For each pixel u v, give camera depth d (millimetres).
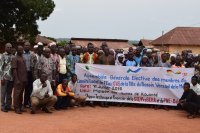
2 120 10984
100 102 14547
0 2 39562
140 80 14188
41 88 12164
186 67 14727
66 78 13773
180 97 13898
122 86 14266
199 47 45625
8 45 12141
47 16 43031
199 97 12500
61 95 13039
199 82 13398
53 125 10492
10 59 12211
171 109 14008
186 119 12070
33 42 44000
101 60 14438
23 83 12156
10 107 12562
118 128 10414
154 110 13680
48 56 12734
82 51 14664
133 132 10039
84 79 14273
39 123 10703
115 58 15609
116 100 14289
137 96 14219
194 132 10281
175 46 45594
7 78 12211
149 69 14109
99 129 10195
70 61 13992
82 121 11188
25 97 12938
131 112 13086
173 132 10203
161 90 14055
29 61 12641
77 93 14312
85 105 14289
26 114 12078
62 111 12883
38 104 12258
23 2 39938
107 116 12148
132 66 14211
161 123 11297
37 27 43438
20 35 42875
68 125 10547
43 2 42344
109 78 14273
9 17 40500
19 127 10117
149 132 10117
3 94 12344
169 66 14422
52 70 12891
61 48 13516
